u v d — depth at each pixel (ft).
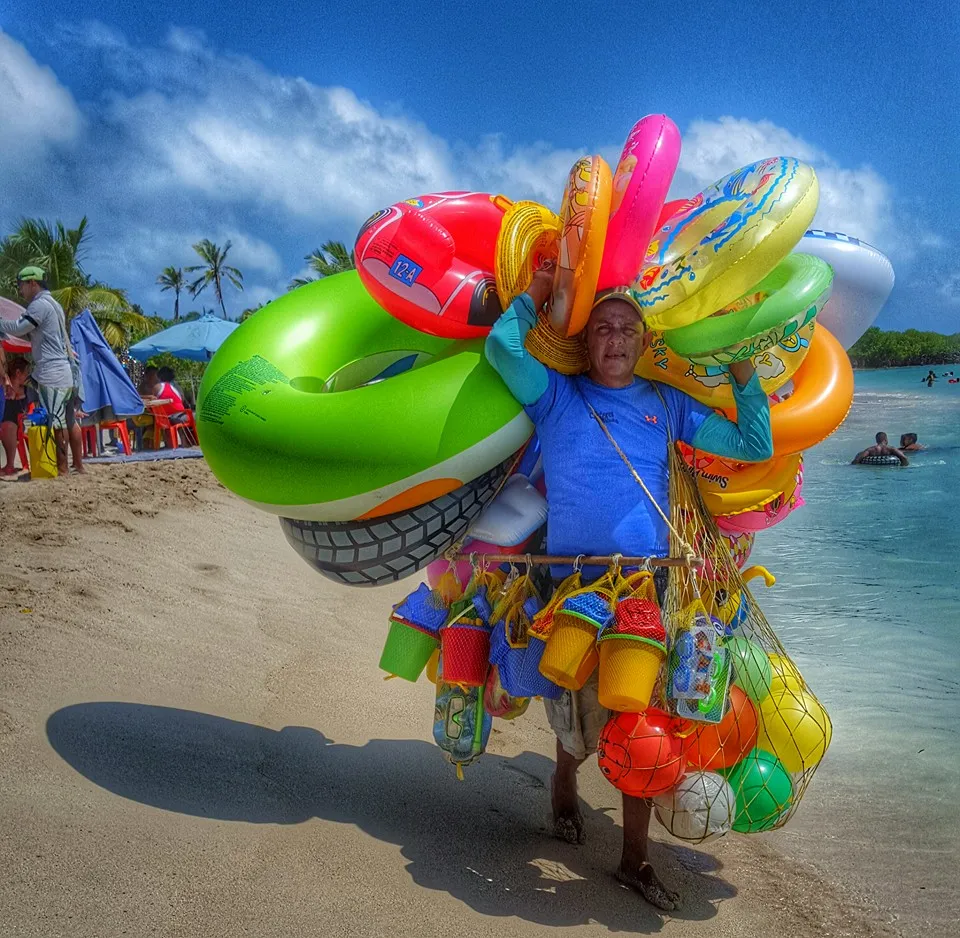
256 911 8.82
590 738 11.06
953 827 12.91
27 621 15.15
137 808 10.30
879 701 17.76
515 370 10.62
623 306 10.53
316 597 20.58
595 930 9.77
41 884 8.59
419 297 11.30
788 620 23.61
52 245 117.91
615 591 10.27
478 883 10.28
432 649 12.00
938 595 25.96
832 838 12.62
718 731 10.53
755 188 10.56
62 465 31.63
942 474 55.93
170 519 26.07
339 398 11.21
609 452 10.68
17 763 10.68
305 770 12.25
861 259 12.89
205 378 12.50
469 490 11.40
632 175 10.32
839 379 12.00
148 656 14.89
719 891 11.13
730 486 11.77
